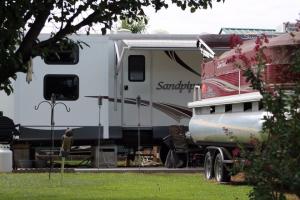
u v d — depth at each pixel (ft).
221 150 72.90
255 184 29.73
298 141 29.14
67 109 96.17
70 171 88.43
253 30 98.07
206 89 83.10
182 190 64.69
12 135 92.63
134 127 99.66
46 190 63.10
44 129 95.40
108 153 97.50
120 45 99.96
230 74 71.87
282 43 52.49
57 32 37.50
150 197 57.72
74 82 96.63
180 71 101.24
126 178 78.38
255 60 35.47
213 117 78.07
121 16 39.01
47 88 95.96
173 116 100.89
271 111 30.50
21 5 33.58
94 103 97.09
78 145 98.89
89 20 37.78
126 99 99.76
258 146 31.55
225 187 68.39
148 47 96.53
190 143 94.99
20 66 35.22
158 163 105.29
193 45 97.96
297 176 28.32
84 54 97.04
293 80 31.94
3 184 69.00
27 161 95.14
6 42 33.58
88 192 61.36
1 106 95.30
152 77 100.53
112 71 99.76
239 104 69.05
